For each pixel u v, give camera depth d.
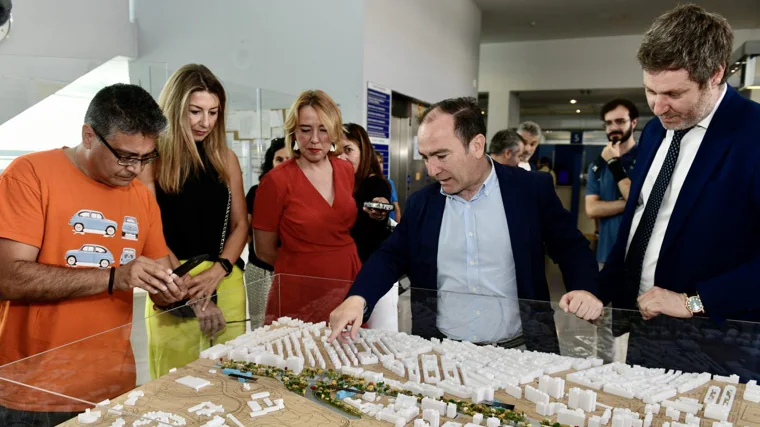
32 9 4.05
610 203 3.15
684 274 1.57
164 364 1.58
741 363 1.45
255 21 4.52
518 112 11.09
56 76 3.63
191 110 2.01
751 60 4.78
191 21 4.69
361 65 4.26
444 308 1.74
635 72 9.53
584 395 1.34
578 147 6.59
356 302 1.73
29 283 1.46
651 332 1.52
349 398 1.41
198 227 2.10
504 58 10.23
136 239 1.74
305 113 2.21
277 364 1.62
